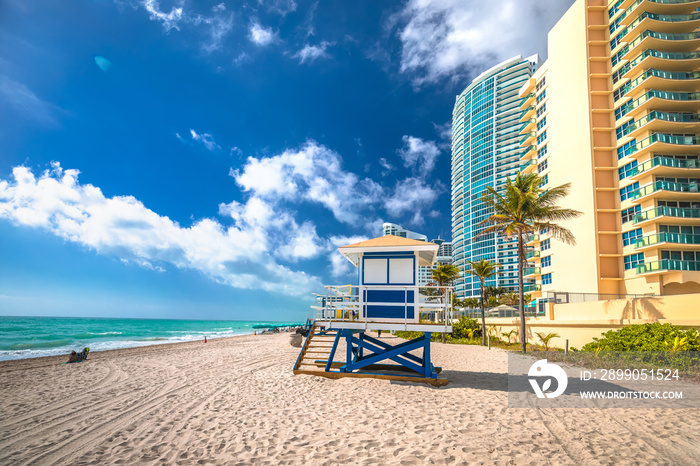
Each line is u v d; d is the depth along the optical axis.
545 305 30.86
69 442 6.77
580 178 37.34
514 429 7.36
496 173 119.12
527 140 49.16
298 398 10.05
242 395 10.46
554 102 42.34
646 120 32.34
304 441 6.70
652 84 33.00
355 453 6.12
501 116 122.38
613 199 35.47
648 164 31.64
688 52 33.78
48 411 9.00
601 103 37.22
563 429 7.37
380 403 9.49
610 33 37.59
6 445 6.63
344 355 21.03
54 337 51.34
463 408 9.01
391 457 5.95
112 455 6.12
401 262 12.96
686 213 29.69
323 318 13.12
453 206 140.00
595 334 23.98
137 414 8.62
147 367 16.92
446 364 17.97
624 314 23.14
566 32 40.97
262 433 7.16
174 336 59.28
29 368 17.17
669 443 6.56
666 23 33.59
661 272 28.83
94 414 8.66
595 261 34.50
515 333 33.81
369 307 12.80
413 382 12.34
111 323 127.50
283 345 28.08
